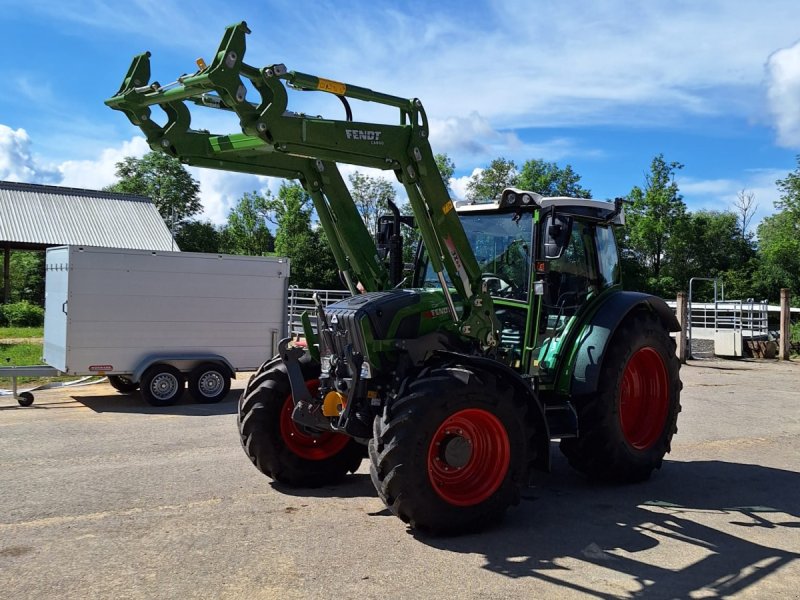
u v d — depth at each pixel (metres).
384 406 4.60
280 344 5.56
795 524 4.97
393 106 4.79
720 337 18.52
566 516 5.09
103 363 9.73
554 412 5.60
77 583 3.72
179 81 4.33
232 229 59.72
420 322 5.04
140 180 59.16
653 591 3.78
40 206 36.69
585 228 6.26
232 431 8.01
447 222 5.05
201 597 3.57
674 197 53.72
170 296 10.12
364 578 3.85
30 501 5.19
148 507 5.07
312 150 4.43
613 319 5.86
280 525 4.72
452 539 4.52
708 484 6.05
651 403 6.39
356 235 5.89
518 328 5.87
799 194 49.28
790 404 10.62
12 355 15.18
